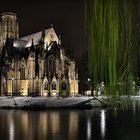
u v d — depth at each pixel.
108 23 10.48
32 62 146.62
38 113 78.06
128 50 10.01
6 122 55.81
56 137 37.62
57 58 149.75
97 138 36.44
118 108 10.39
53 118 63.22
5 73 151.88
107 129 44.22
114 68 10.27
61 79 149.62
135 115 64.75
